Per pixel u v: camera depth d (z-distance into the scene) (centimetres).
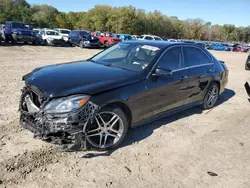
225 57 2516
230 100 662
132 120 367
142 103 371
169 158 341
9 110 462
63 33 2636
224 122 491
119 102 337
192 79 466
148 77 378
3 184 262
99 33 2844
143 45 445
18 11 6512
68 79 330
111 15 6819
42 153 326
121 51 453
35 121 305
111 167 308
